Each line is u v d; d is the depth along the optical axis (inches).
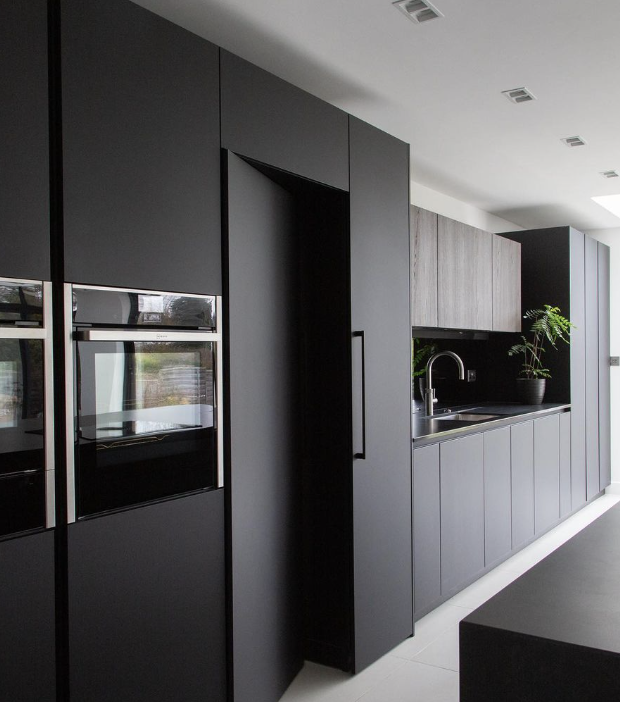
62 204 66.2
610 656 37.0
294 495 107.4
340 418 109.6
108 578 70.1
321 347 112.0
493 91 120.8
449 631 125.3
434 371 196.5
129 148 72.9
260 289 94.9
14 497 62.1
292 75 113.3
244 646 88.4
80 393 67.3
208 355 82.9
